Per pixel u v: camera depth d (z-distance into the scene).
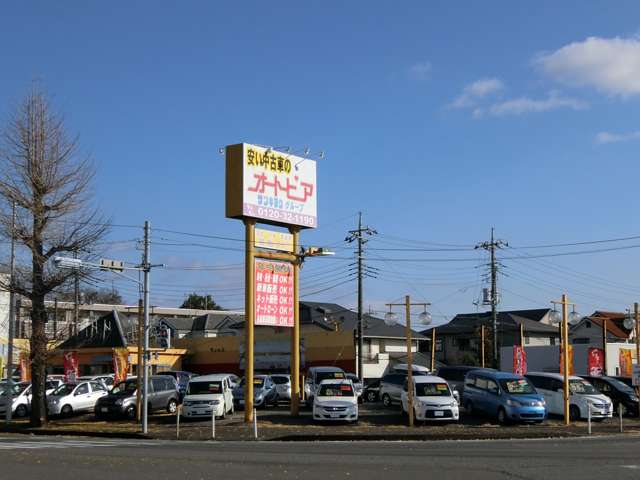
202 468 15.55
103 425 31.97
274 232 32.59
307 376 43.00
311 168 34.06
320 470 15.22
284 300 32.66
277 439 26.22
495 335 55.97
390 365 67.31
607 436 26.80
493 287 56.66
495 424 30.58
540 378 34.47
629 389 36.31
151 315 92.00
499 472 14.91
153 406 35.25
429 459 17.53
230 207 31.19
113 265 28.64
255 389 37.91
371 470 15.22
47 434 30.59
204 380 33.75
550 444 22.62
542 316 84.44
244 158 31.11
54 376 52.03
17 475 14.35
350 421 30.31
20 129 31.80
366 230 53.09
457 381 38.25
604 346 46.50
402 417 32.41
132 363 60.56
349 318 71.56
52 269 32.22
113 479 13.76
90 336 63.75
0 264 32.16
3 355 56.56
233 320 85.56
